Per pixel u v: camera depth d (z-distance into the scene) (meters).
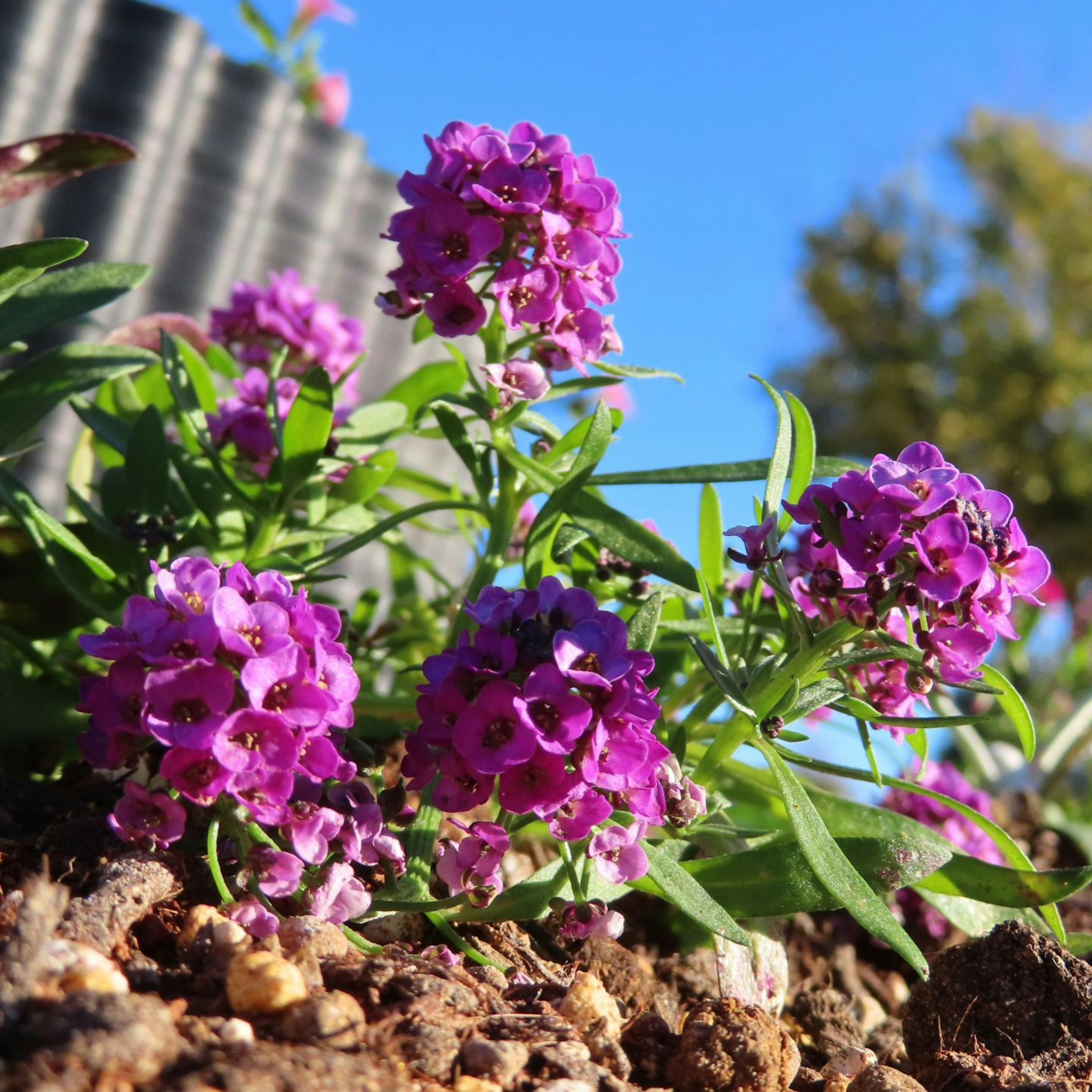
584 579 0.16
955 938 0.18
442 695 0.11
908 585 0.11
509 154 0.13
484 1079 0.09
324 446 0.16
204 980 0.10
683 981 0.15
